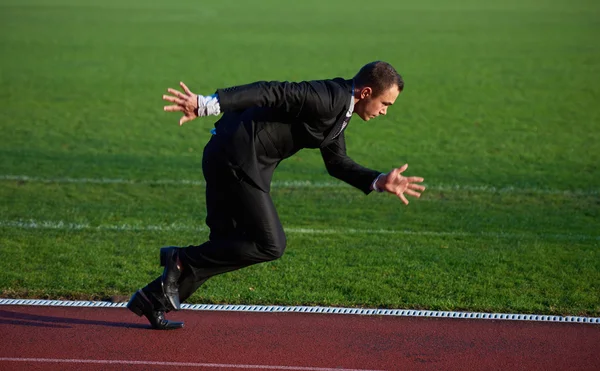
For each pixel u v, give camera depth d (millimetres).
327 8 39438
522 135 14805
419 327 6023
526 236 8672
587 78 20969
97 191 10555
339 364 5371
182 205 9914
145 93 18922
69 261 7602
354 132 14977
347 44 27188
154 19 34406
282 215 9500
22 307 6398
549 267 7508
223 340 5750
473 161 12812
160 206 9859
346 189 10797
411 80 20688
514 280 7125
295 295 6684
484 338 5824
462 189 10938
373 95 5090
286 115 5094
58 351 5539
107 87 19578
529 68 22562
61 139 14133
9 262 7523
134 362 5371
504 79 20891
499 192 10781
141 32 30000
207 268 5480
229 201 5305
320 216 9477
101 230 8742
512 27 31688
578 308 6410
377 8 39469
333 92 4953
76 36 28641
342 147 5539
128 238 8461
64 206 9742
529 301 6562
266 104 4828
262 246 5320
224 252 5363
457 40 28188
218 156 5219
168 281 5531
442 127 15508
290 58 24297
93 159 12594
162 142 14094
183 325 5984
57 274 7211
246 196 5219
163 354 5504
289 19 34688
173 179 11320
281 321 6129
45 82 20078
